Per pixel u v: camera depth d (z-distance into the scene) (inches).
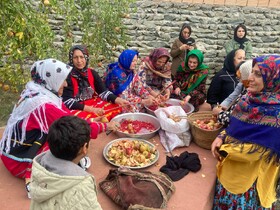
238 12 282.0
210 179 107.3
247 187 90.0
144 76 154.4
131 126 129.2
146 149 114.8
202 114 131.0
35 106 90.5
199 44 277.7
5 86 149.6
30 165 92.8
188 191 100.7
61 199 58.6
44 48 121.6
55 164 61.0
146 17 276.2
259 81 79.4
